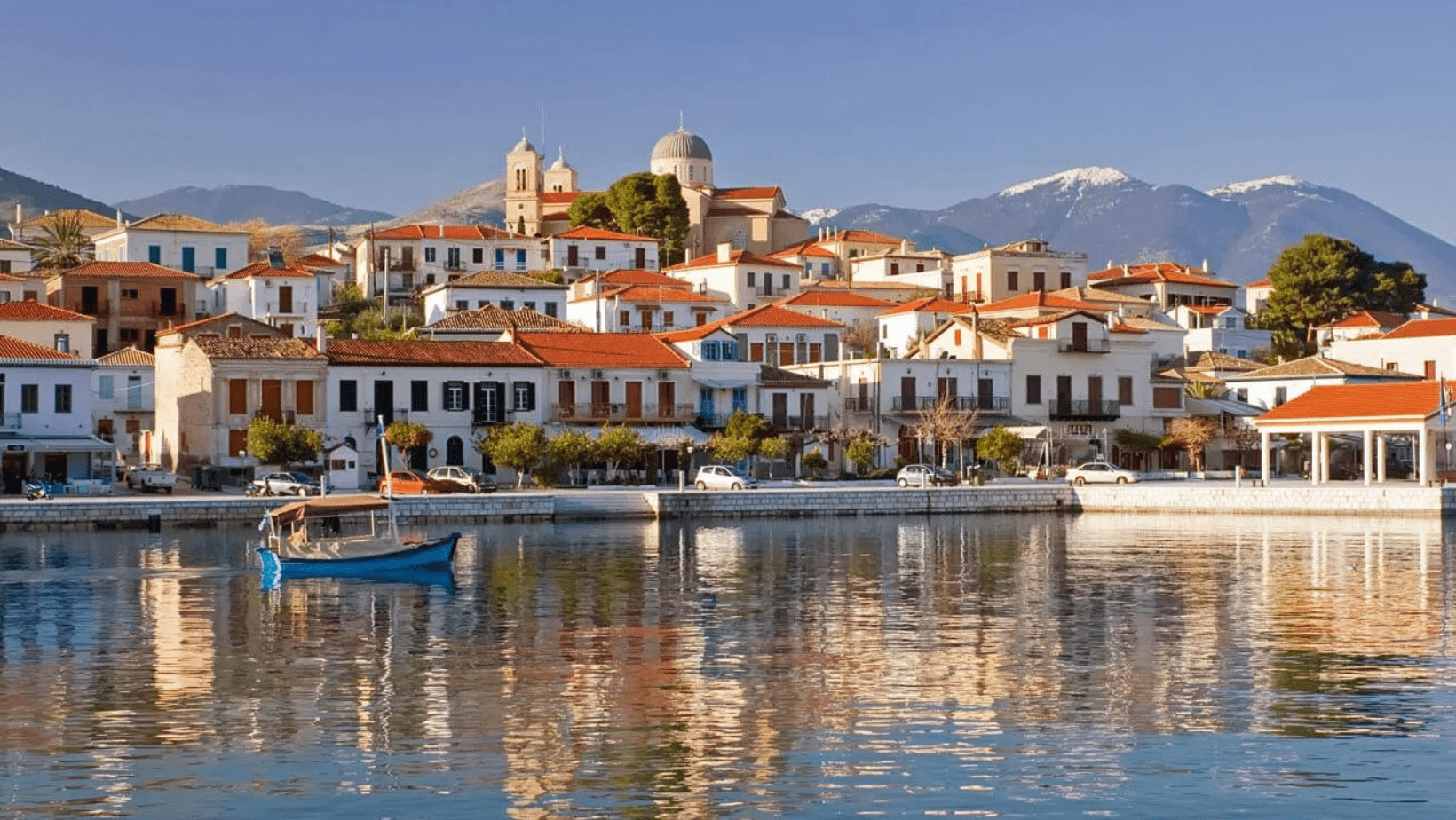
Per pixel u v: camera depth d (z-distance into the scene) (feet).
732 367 424.46
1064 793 104.12
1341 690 134.41
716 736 118.83
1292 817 99.55
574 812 100.78
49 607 186.91
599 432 395.34
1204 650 154.71
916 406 441.68
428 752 114.32
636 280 611.47
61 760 112.16
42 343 434.71
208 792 104.53
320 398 380.17
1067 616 178.91
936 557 246.06
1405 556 246.06
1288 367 488.02
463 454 392.27
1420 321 529.04
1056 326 458.50
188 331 433.48
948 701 130.41
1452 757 112.37
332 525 303.27
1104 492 361.51
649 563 236.63
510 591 201.46
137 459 443.32
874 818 99.45
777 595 197.26
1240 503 350.64
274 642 161.17
